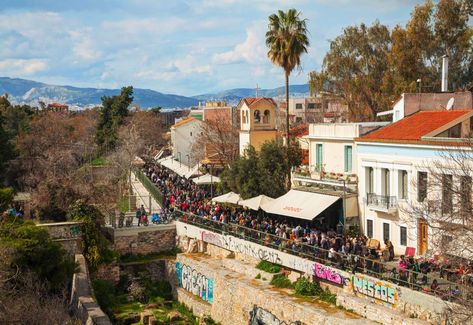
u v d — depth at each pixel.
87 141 117.44
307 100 142.25
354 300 32.12
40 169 77.38
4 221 36.78
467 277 26.89
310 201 45.47
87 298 34.03
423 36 66.75
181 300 46.88
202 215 51.97
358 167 44.19
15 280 30.88
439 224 31.08
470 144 29.98
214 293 42.56
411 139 38.06
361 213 43.91
